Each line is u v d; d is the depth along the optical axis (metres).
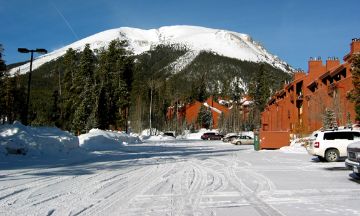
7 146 21.06
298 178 14.89
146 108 94.69
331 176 15.51
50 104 70.56
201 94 146.25
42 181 13.02
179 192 11.48
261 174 16.23
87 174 15.27
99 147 35.59
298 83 64.62
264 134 40.47
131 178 14.45
